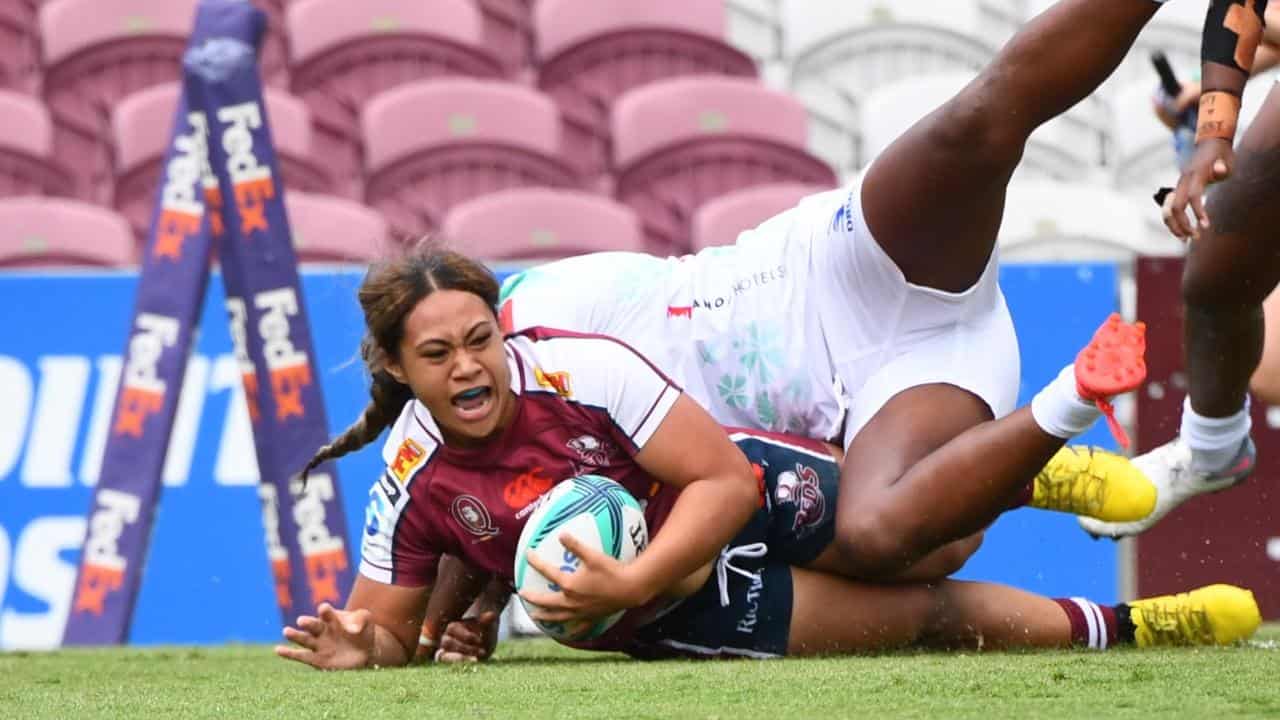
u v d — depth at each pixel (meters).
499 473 9.38
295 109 23.77
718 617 9.82
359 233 21.83
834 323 10.82
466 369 8.87
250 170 14.81
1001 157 9.80
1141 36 24.83
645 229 23.66
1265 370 12.93
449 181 23.64
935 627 10.07
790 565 10.09
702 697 7.22
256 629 16.06
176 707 7.54
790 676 8.05
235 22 14.91
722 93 24.00
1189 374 11.48
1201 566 15.72
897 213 10.27
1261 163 10.20
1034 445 9.02
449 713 6.86
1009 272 16.25
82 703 7.91
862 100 24.94
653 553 8.99
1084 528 12.41
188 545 16.14
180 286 15.41
